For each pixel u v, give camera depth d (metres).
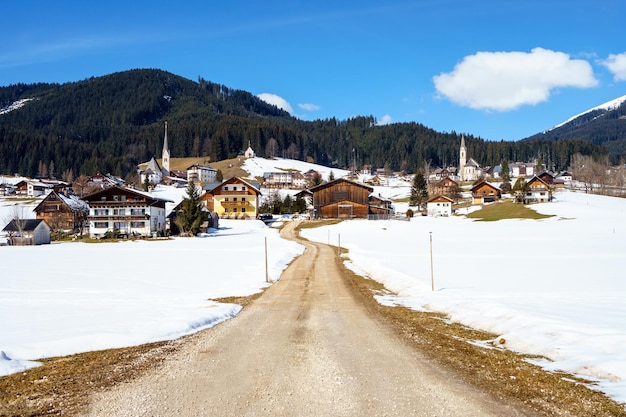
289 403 8.26
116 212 77.12
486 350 12.30
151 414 7.80
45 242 68.81
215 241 65.81
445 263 35.94
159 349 12.35
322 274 33.16
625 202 111.44
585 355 10.84
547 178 144.00
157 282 27.81
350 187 103.50
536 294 20.80
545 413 7.78
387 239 66.44
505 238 63.56
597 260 36.22
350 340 13.37
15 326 14.89
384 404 8.19
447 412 7.80
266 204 118.38
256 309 19.22
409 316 17.55
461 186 184.25
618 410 7.87
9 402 8.45
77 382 9.58
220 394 8.78
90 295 22.55
